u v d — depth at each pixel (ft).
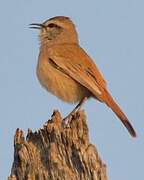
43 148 37.35
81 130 38.45
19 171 36.68
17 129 38.32
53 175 35.94
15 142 37.99
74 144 36.45
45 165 36.35
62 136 37.14
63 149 36.73
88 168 35.55
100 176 35.45
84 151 36.04
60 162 36.09
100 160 35.86
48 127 37.88
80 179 35.65
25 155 36.78
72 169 35.94
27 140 38.47
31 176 36.22
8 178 36.42
